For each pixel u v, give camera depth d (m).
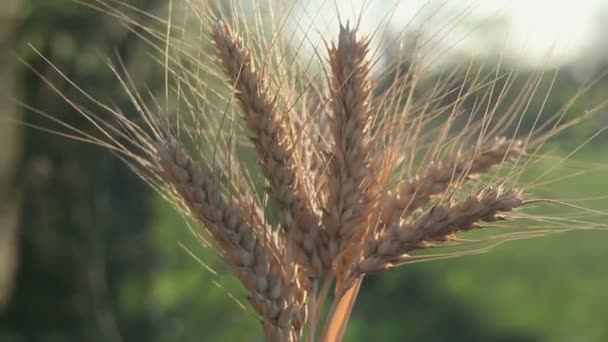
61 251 1.92
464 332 2.70
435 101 0.79
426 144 0.80
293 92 0.78
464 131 0.79
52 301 1.95
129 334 1.93
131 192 1.94
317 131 0.78
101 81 1.61
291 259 0.76
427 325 2.67
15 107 1.83
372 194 0.77
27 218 1.92
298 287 0.77
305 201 0.76
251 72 0.75
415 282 2.84
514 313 2.82
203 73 0.82
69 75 1.66
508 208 0.75
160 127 0.77
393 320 2.65
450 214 0.75
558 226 0.78
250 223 0.77
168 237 1.97
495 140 0.78
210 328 1.92
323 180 0.77
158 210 1.96
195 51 0.79
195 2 0.76
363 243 0.77
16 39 1.77
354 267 0.76
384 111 0.78
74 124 1.86
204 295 1.93
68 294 1.94
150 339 1.94
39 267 1.94
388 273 2.76
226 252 0.75
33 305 1.95
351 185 0.75
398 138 0.78
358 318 2.64
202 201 0.75
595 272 3.09
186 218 0.83
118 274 1.97
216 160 0.77
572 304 2.91
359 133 0.75
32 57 1.78
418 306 2.75
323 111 0.78
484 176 0.78
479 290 2.94
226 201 0.77
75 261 1.92
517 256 3.21
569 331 2.76
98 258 1.93
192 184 0.75
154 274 1.97
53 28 1.71
